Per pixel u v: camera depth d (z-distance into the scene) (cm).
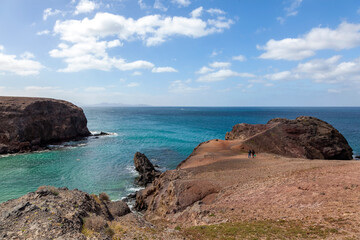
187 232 1341
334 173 1983
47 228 945
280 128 5469
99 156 5728
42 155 5725
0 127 6072
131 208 3039
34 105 7031
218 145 5231
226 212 1748
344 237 973
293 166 2775
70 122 8281
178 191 2419
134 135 9275
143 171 4312
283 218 1377
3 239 862
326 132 5253
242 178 2631
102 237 1003
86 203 1435
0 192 3331
